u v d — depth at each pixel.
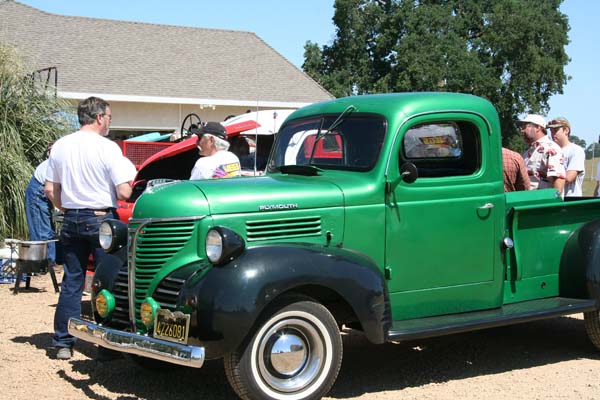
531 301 5.88
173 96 19.45
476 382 5.35
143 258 4.79
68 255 5.80
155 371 5.58
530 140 7.84
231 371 4.39
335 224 4.98
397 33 31.36
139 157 10.09
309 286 4.67
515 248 5.75
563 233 6.07
